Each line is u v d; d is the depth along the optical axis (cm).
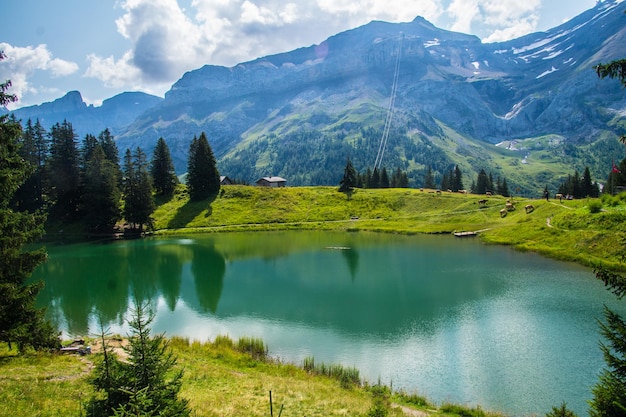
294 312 4278
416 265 6275
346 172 13638
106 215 10269
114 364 1166
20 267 2294
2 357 2386
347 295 4834
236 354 2989
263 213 11944
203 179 12925
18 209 10556
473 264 6191
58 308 4569
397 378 2761
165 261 7162
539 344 3253
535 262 6184
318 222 11306
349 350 3262
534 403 2419
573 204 8606
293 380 2477
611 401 1376
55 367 2231
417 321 3891
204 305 4606
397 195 12588
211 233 10456
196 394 2078
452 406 2261
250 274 6038
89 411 1130
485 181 16388
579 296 4475
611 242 6053
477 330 3606
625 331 1380
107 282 5769
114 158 13162
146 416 970
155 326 3944
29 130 10856
